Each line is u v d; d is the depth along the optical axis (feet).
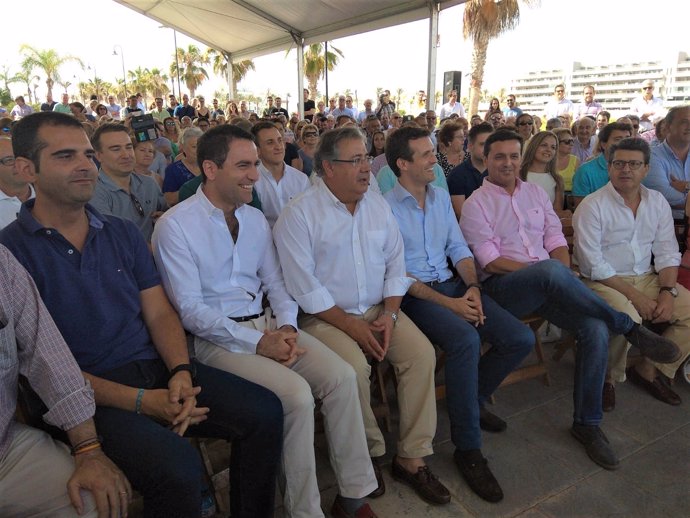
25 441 4.83
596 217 9.74
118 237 6.06
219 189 6.86
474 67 50.39
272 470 5.86
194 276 6.82
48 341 4.93
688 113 11.67
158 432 5.12
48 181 5.25
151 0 49.93
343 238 7.66
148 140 13.08
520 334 7.85
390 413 8.94
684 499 6.91
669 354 7.95
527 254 9.72
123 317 5.91
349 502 6.43
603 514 6.64
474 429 7.25
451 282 9.36
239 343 6.61
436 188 9.16
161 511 5.02
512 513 6.68
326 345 7.19
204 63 134.41
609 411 9.07
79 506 4.52
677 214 12.12
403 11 30.91
